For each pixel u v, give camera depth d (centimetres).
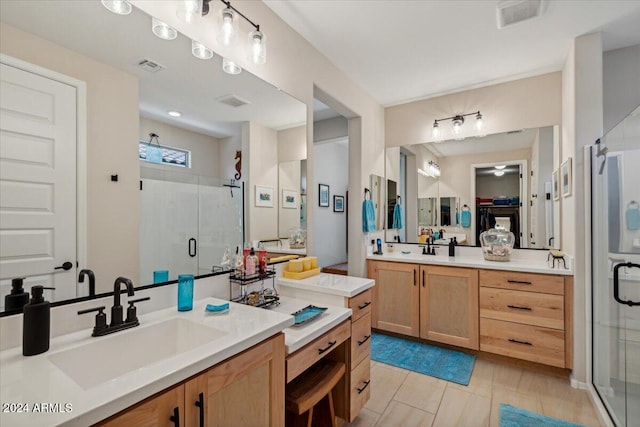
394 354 280
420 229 356
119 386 76
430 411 199
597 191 212
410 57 260
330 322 153
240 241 187
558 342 237
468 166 330
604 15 204
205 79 164
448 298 285
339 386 176
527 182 300
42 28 106
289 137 221
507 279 257
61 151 110
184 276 140
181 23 150
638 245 158
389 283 319
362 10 200
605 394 196
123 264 128
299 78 228
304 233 234
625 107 245
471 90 327
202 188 165
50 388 75
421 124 356
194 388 90
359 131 326
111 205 125
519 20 207
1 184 96
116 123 127
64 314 108
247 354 109
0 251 96
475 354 279
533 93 295
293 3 195
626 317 169
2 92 97
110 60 125
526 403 207
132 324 116
